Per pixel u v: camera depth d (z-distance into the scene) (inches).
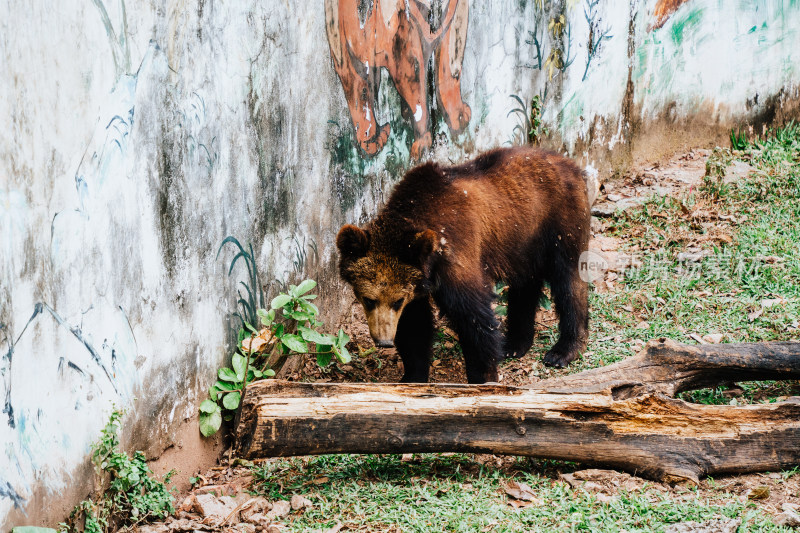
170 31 172.6
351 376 237.1
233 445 198.7
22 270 135.6
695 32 426.0
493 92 332.2
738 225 325.7
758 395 210.1
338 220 255.4
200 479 187.3
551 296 258.1
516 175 237.1
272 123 215.5
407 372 229.5
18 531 133.0
